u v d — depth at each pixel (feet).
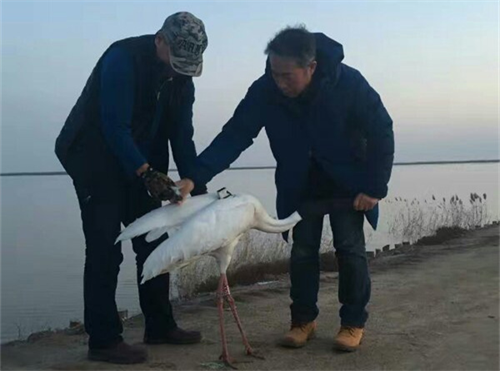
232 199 10.32
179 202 10.37
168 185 10.16
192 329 13.12
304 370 10.57
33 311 24.49
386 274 20.25
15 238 56.70
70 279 34.86
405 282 18.58
